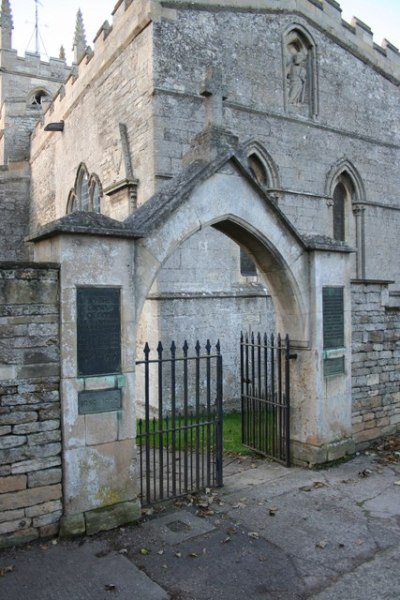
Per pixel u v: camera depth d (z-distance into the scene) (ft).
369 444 28.35
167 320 36.65
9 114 75.25
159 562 16.26
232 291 39.52
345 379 26.53
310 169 45.11
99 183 45.32
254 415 27.99
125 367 19.07
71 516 17.83
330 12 47.42
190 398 37.73
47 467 17.61
